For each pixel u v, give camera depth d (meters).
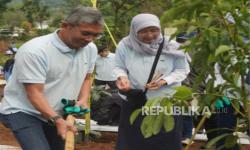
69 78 4.71
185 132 8.42
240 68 3.25
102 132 9.62
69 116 4.59
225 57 3.21
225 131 6.29
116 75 5.96
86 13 4.37
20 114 4.64
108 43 11.63
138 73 5.86
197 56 3.23
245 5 3.13
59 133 4.42
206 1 3.11
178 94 3.33
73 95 4.80
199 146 8.48
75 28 4.43
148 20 5.70
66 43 4.57
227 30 3.17
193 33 3.46
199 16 3.18
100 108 9.27
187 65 5.93
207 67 3.26
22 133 4.63
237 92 3.43
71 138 4.34
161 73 5.82
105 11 10.69
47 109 4.44
